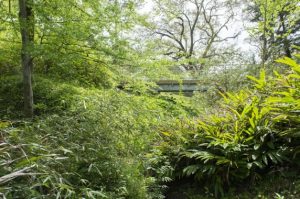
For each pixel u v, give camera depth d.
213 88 8.70
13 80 5.28
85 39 4.25
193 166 4.10
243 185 3.93
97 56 4.70
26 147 2.50
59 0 4.18
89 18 4.33
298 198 3.46
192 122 4.69
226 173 3.99
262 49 9.70
